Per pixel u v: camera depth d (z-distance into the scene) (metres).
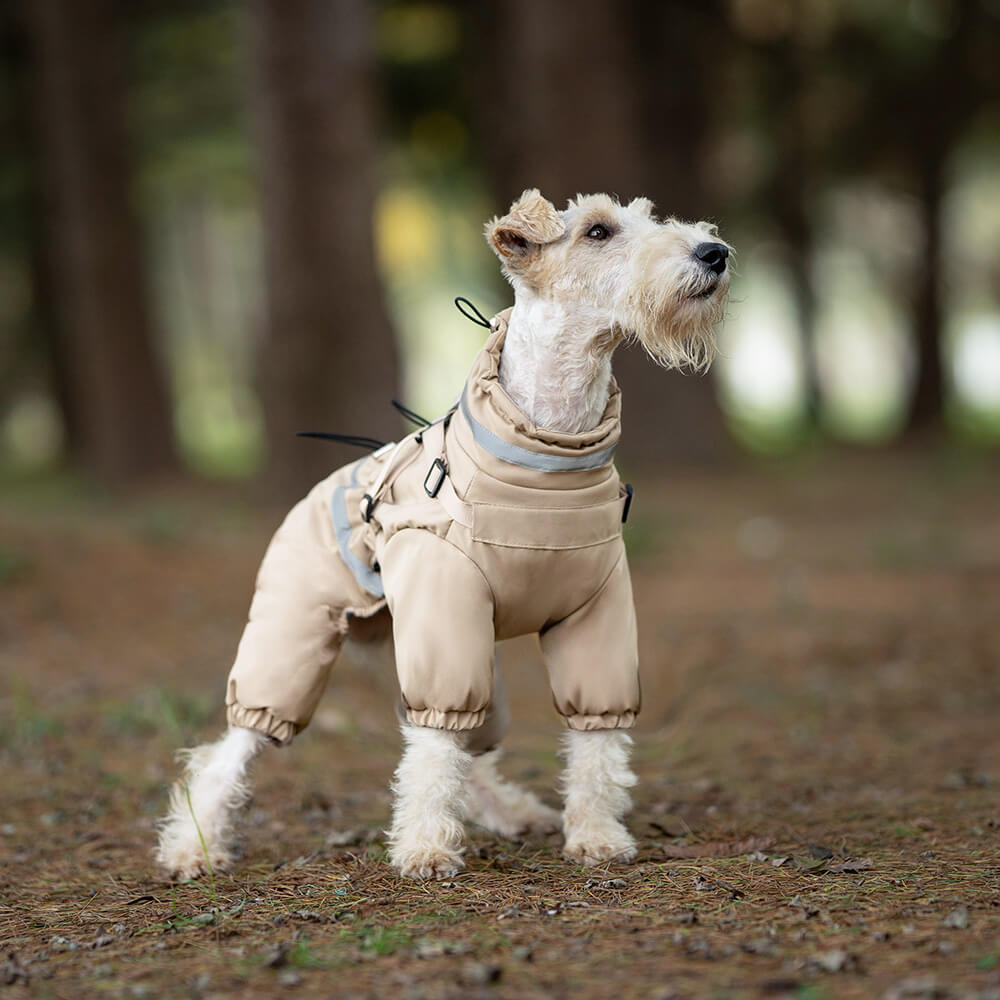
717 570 13.02
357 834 5.11
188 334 44.28
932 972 3.12
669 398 22.44
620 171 19.89
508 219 4.32
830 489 20.59
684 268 4.26
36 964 3.58
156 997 3.21
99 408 23.98
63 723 7.20
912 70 28.00
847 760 6.39
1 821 5.52
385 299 17.20
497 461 4.23
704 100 24.00
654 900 3.95
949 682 8.23
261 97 16.66
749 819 5.26
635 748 6.98
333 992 3.18
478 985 3.15
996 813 5.12
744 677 8.55
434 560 4.22
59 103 23.02
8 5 24.39
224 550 13.14
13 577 10.63
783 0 27.19
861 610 10.70
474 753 4.90
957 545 13.94
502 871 4.44
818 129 29.92
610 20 19.83
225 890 4.42
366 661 5.05
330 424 17.00
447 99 25.69
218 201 34.34
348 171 16.69
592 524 4.29
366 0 16.72
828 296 41.34
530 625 4.45
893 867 4.29
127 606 10.57
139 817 5.59
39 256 28.73
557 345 4.34
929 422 29.45
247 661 4.62
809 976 3.15
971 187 36.47
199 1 24.84
